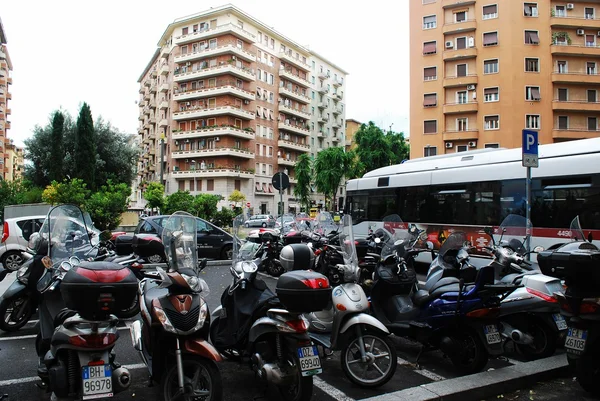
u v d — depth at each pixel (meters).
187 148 62.25
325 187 57.59
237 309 4.87
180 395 3.97
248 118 61.25
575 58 43.12
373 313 6.11
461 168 12.48
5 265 13.61
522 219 8.22
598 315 4.62
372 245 9.34
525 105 42.09
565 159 10.01
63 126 42.38
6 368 5.43
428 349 5.77
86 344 3.69
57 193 20.36
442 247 6.50
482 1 43.91
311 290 4.15
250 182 62.16
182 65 62.59
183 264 4.36
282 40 69.19
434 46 46.06
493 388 4.88
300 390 4.21
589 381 4.77
